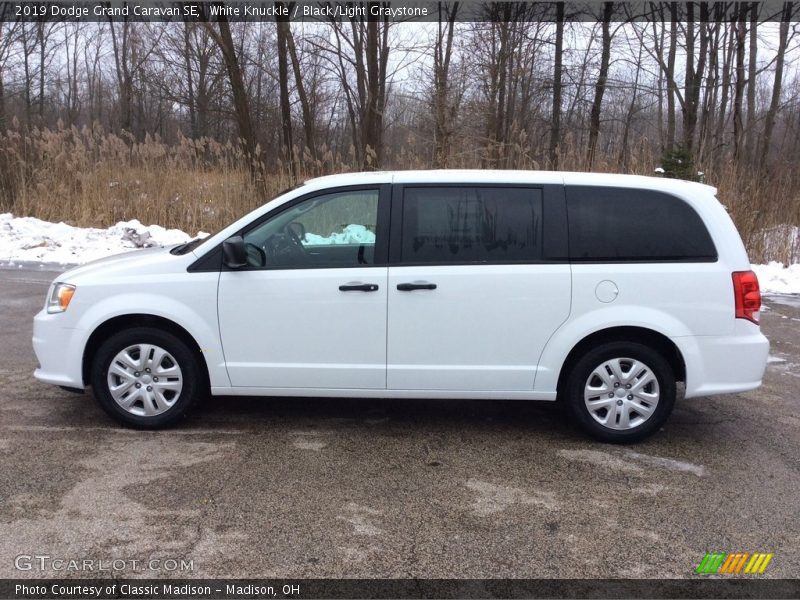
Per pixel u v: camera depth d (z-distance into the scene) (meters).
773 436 4.73
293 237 4.47
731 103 22.59
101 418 4.78
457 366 4.38
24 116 31.06
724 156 14.20
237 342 4.41
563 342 4.33
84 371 4.52
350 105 24.14
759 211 12.50
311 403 5.26
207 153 14.92
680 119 24.44
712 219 4.37
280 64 19.95
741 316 4.31
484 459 4.24
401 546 3.22
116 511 3.47
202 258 4.42
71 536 3.23
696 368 4.30
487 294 4.30
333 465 4.10
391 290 4.32
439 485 3.87
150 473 3.92
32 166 14.84
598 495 3.78
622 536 3.35
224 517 3.45
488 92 20.42
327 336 4.38
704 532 3.41
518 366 4.37
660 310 4.29
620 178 4.45
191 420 4.81
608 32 21.34
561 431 4.75
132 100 36.47
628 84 21.91
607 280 4.28
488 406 5.28
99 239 13.09
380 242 4.38
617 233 4.35
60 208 14.44
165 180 14.53
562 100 23.08
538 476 4.01
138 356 4.52
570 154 13.36
